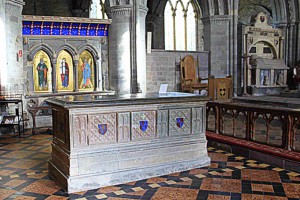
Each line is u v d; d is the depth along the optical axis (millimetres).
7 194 5352
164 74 16016
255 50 18969
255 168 6570
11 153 8055
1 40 10500
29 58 12016
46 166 6926
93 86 13625
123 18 13438
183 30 26297
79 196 5238
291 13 19844
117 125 5879
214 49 17578
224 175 6152
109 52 13719
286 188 5441
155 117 6234
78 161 5516
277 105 12359
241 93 18578
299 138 8438
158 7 23781
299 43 19812
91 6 22672
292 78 19938
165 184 5727
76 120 5527
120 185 5723
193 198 5078
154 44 23906
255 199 4996
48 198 5172
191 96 6543
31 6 19984
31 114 10883
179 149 6453
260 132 9539
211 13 17484
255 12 24781
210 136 8523
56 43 12562
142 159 6062
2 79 10602
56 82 12742
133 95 6859
